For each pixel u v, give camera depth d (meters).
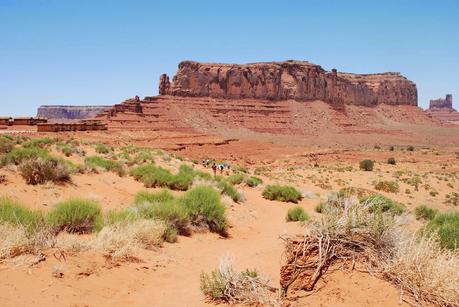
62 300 6.09
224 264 7.14
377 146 173.38
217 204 15.05
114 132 107.81
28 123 85.81
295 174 63.09
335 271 5.44
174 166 39.66
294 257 5.71
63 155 31.28
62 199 15.68
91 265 7.66
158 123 190.25
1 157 18.45
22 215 9.11
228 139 132.38
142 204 14.09
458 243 7.81
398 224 6.11
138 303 6.65
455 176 70.56
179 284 7.89
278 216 21.86
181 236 12.98
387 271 5.26
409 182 55.25
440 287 5.00
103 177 21.83
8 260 7.01
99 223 10.54
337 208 6.28
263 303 5.98
